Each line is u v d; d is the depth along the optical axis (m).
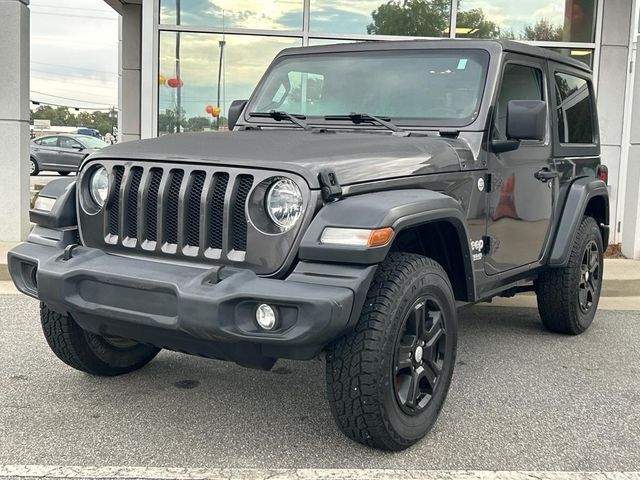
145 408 4.02
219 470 3.27
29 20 8.66
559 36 10.09
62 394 4.21
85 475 3.20
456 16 10.10
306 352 3.12
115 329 3.53
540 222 5.02
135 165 3.55
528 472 3.33
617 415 4.08
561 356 5.23
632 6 9.75
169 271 3.27
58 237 3.75
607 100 9.87
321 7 10.04
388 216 3.11
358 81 4.68
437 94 4.45
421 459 3.44
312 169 3.18
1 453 3.41
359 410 3.22
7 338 5.32
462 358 5.14
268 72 5.12
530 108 4.00
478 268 4.25
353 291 3.01
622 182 9.88
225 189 3.29
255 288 3.04
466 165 4.06
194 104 10.10
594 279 5.88
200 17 9.96
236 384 4.44
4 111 8.43
